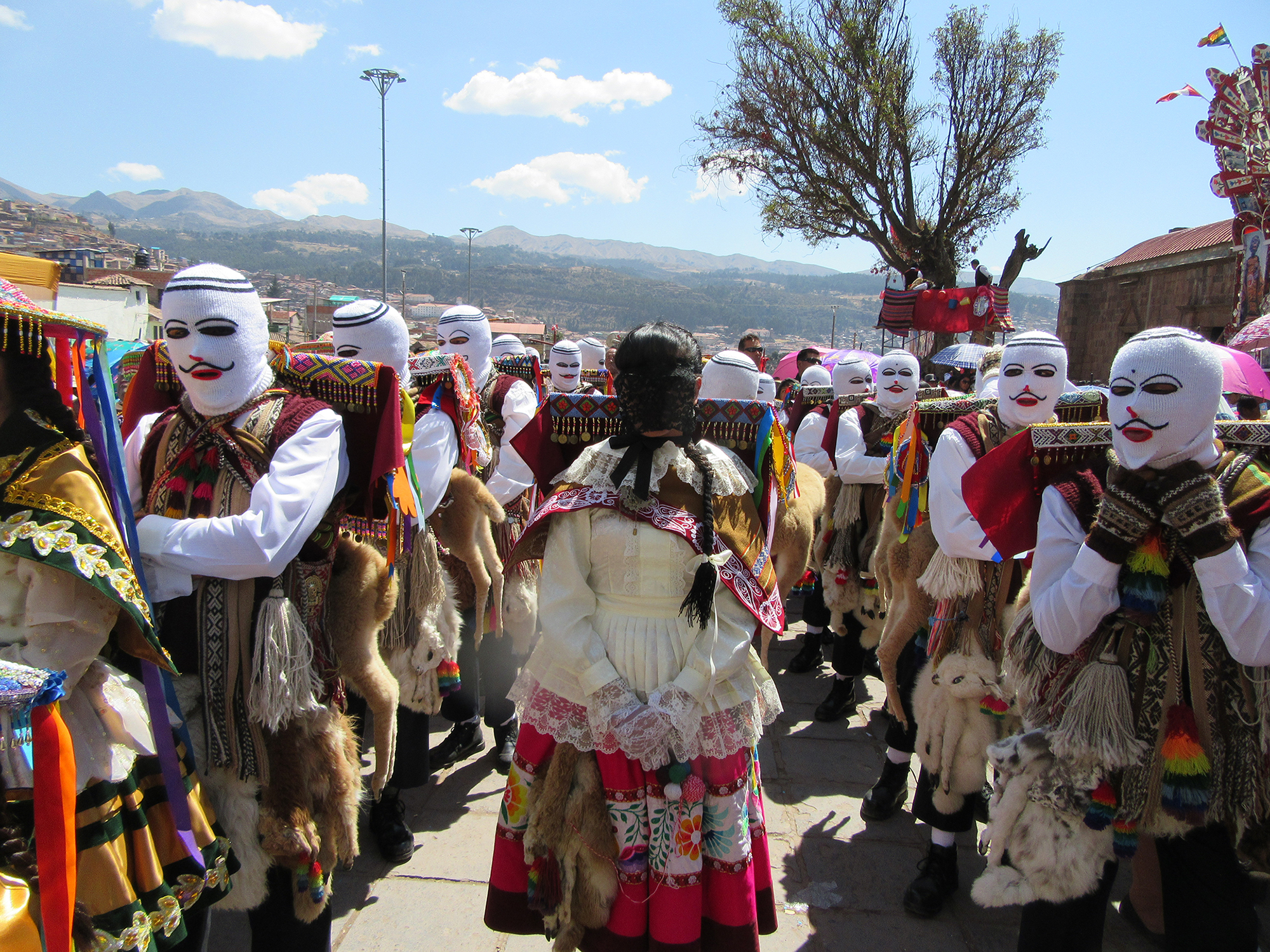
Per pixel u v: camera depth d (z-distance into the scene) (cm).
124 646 183
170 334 203
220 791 202
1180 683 207
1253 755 203
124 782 177
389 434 228
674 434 201
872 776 407
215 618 201
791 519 381
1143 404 200
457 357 335
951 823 298
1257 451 218
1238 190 909
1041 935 221
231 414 209
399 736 322
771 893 221
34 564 163
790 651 600
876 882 320
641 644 201
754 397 328
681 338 199
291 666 204
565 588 204
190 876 185
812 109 2098
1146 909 286
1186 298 2512
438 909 294
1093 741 208
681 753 198
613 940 205
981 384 392
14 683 147
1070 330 2970
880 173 2128
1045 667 226
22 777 160
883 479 438
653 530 200
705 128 2173
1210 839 210
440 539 345
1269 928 290
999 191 2186
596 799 202
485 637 391
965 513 279
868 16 2041
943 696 291
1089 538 208
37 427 171
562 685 209
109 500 178
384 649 321
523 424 395
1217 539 191
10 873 155
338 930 282
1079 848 212
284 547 197
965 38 2078
